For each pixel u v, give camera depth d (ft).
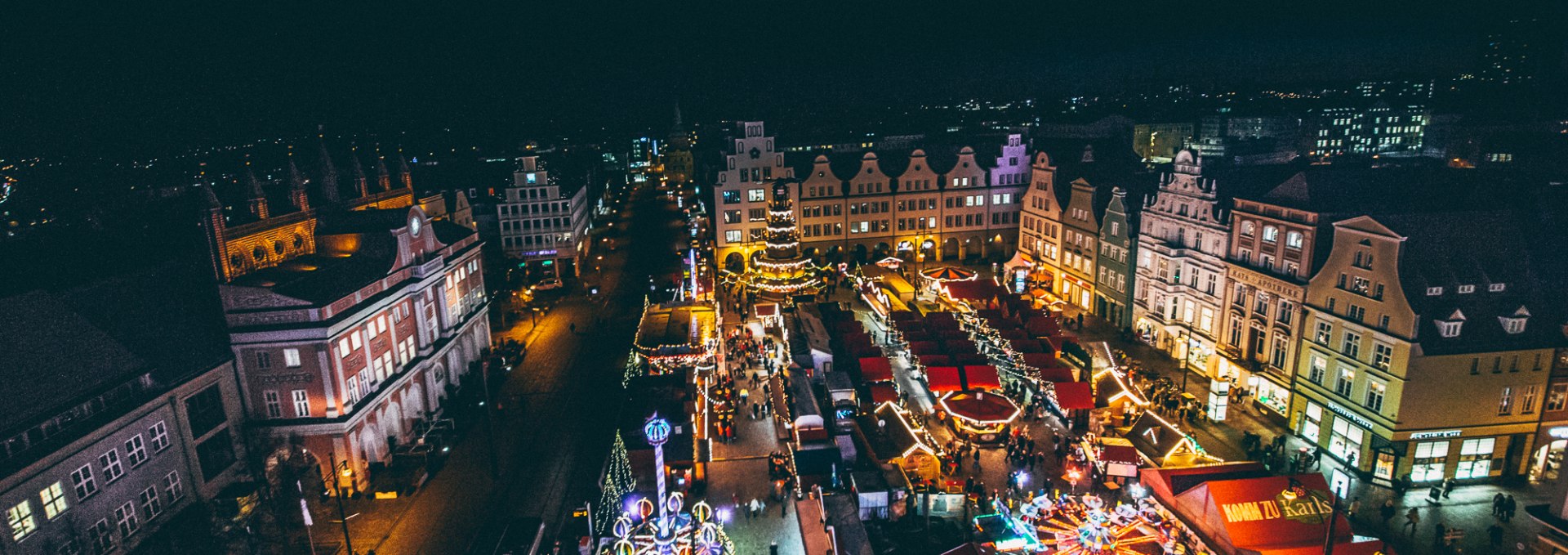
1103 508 151.64
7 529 114.32
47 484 120.78
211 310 164.66
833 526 137.28
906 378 233.96
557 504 164.86
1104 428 190.08
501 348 261.44
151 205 203.00
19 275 159.53
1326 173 190.39
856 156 394.52
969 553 122.72
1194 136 613.52
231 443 162.50
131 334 146.61
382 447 183.83
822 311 281.95
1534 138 298.35
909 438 170.60
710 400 205.05
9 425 115.85
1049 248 326.85
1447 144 446.60
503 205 362.33
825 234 375.45
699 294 293.64
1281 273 190.19
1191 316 229.86
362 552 148.36
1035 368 203.51
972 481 163.32
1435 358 151.64
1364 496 157.48
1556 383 156.46
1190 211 228.63
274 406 166.50
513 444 194.18
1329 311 173.06
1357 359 165.17
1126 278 263.08
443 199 324.39
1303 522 119.14
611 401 219.20
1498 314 155.43
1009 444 181.57
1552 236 167.63
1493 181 192.65
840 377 203.10
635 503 130.00
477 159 460.14
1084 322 277.85
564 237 368.68
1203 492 123.85
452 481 175.83
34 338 129.49
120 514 134.10
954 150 429.79
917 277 338.13
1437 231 160.15
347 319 168.55
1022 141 378.12
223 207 195.52
